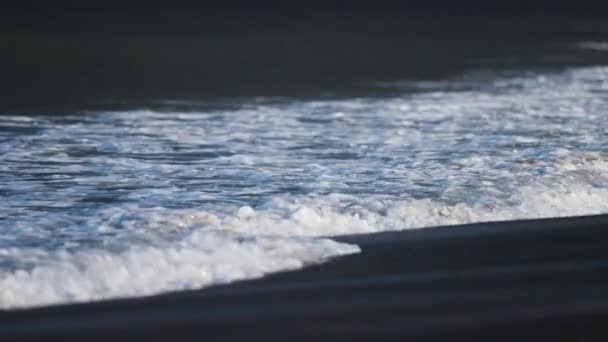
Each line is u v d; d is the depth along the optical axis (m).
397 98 64.88
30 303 23.69
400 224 31.12
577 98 63.31
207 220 30.89
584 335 21.45
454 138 47.59
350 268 26.44
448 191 34.34
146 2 132.88
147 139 48.16
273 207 32.38
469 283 25.00
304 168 40.22
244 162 41.84
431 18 132.75
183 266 26.19
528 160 39.56
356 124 53.09
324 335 21.27
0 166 41.06
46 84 72.38
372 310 22.92
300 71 82.81
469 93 67.19
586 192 34.50
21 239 28.97
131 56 92.38
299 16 129.50
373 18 130.88
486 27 125.75
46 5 126.88
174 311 23.02
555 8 146.00
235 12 129.62
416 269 26.34
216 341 21.03
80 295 24.23
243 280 25.44
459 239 29.47
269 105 61.78
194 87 71.81
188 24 118.69
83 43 101.38
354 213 31.72
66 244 28.38
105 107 60.38
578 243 28.98
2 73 78.56
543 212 32.62
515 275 25.72
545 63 88.31
